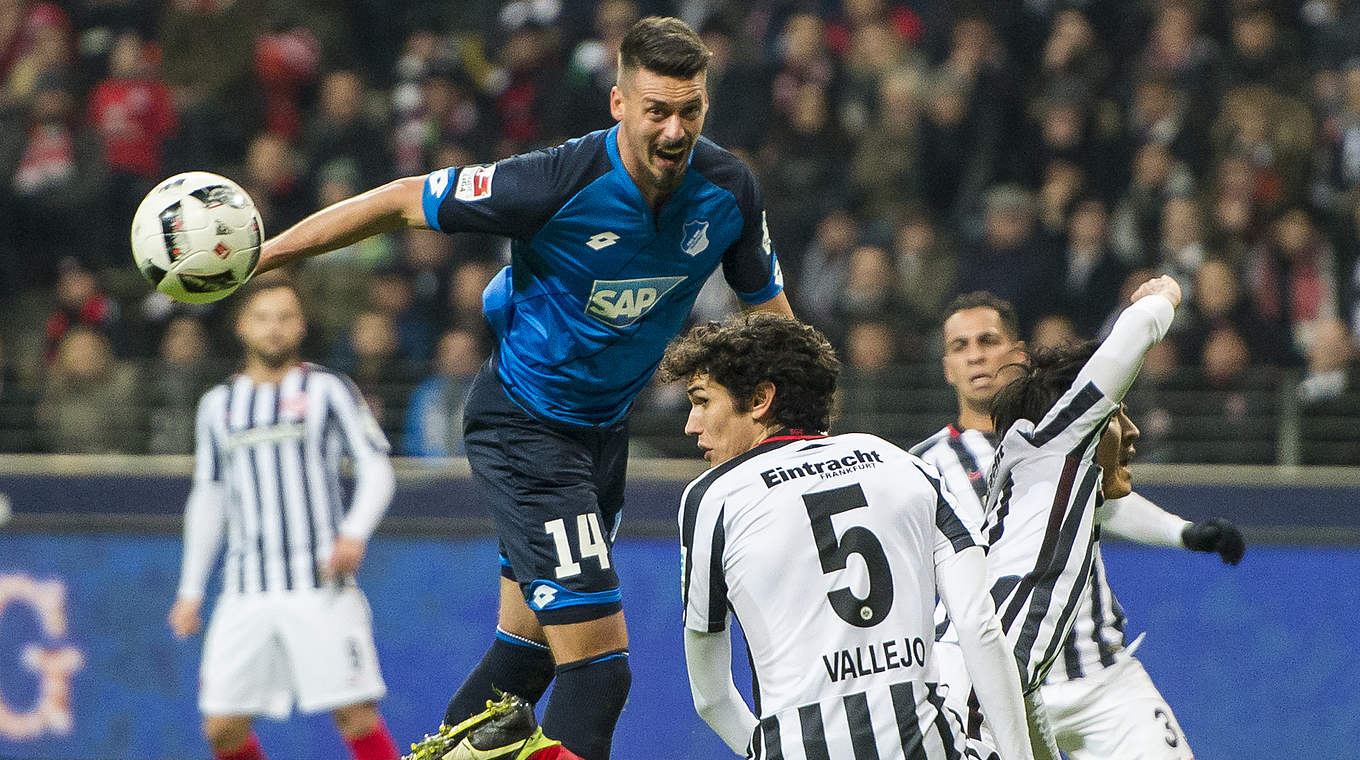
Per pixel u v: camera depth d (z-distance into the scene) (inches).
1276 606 955.3
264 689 893.8
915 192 1284.4
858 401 1023.0
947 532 463.8
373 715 901.8
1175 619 958.4
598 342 520.1
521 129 1381.6
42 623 1040.8
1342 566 954.1
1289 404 1002.7
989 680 449.7
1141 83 1302.9
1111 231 1228.5
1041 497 509.4
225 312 1258.6
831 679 444.1
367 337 1165.1
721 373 475.2
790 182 1282.0
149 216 491.8
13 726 1037.8
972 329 673.6
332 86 1380.4
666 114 474.9
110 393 1093.8
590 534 528.4
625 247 502.3
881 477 462.3
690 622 468.1
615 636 530.0
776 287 541.3
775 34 1403.8
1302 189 1251.2
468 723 541.6
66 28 1439.5
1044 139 1285.7
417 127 1385.3
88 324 1253.1
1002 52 1343.5
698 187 502.3
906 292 1197.7
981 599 454.0
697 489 463.8
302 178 1355.8
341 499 925.2
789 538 452.1
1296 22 1350.9
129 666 1032.8
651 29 477.1
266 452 899.4
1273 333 1127.0
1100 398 498.3
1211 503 966.4
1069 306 1188.5
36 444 1091.9
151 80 1379.2
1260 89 1288.1
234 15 1425.9
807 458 463.2
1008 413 537.6
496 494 541.0
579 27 1411.2
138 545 1037.8
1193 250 1194.6
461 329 1181.1
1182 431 1011.9
